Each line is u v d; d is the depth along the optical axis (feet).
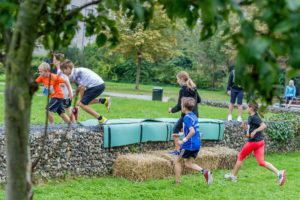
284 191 18.54
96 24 7.39
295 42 4.13
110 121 20.75
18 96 5.82
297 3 3.76
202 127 24.63
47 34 7.14
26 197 6.47
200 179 19.89
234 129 27.63
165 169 19.67
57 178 17.34
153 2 6.61
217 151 23.71
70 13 6.57
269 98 5.51
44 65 20.92
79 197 14.93
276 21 4.32
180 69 163.32
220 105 59.36
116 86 119.34
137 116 37.27
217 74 161.17
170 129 22.43
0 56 6.43
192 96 20.44
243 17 4.42
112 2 6.08
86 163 18.62
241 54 4.29
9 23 5.18
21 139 6.11
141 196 15.96
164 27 95.04
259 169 24.02
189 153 17.90
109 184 17.42
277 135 30.76
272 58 4.68
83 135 18.39
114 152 19.92
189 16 6.12
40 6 5.58
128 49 102.94
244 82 6.00
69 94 23.22
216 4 4.26
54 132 17.24
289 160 28.35
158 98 64.54
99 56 132.67
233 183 19.69
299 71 4.50
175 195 16.51
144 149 21.67
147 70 167.53
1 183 15.48
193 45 151.33
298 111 52.95
